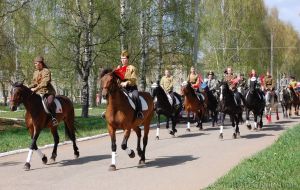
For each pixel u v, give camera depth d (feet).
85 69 92.07
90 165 42.32
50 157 46.09
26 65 91.35
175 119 63.67
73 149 49.85
